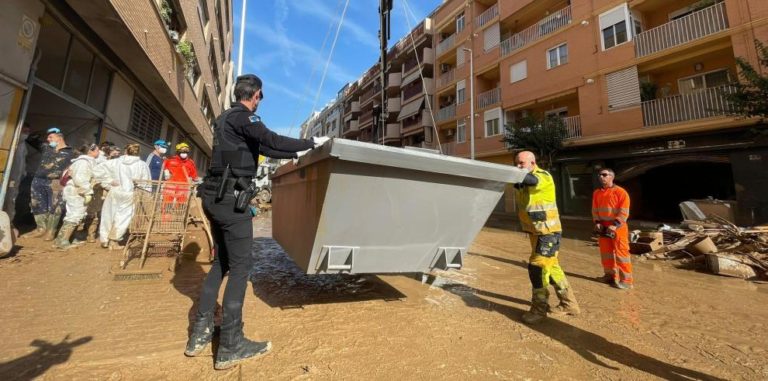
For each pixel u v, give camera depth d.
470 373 2.39
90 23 6.94
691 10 15.27
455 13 28.23
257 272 5.05
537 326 3.35
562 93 19.14
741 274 5.91
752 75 9.88
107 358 2.30
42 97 7.75
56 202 6.36
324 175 2.76
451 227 3.34
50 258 4.94
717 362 2.71
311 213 3.05
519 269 6.09
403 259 3.31
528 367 2.52
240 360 2.37
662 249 7.55
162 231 4.83
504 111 23.08
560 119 18.30
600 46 17.33
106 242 5.76
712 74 14.41
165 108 13.23
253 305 3.57
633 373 2.50
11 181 5.91
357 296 4.06
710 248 6.70
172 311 3.21
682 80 15.35
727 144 13.00
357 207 2.88
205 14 16.42
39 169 6.35
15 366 2.14
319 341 2.77
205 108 20.42
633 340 3.10
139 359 2.33
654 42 15.23
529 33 21.58
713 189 16.95
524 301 4.17
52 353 2.33
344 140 2.47
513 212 23.02
